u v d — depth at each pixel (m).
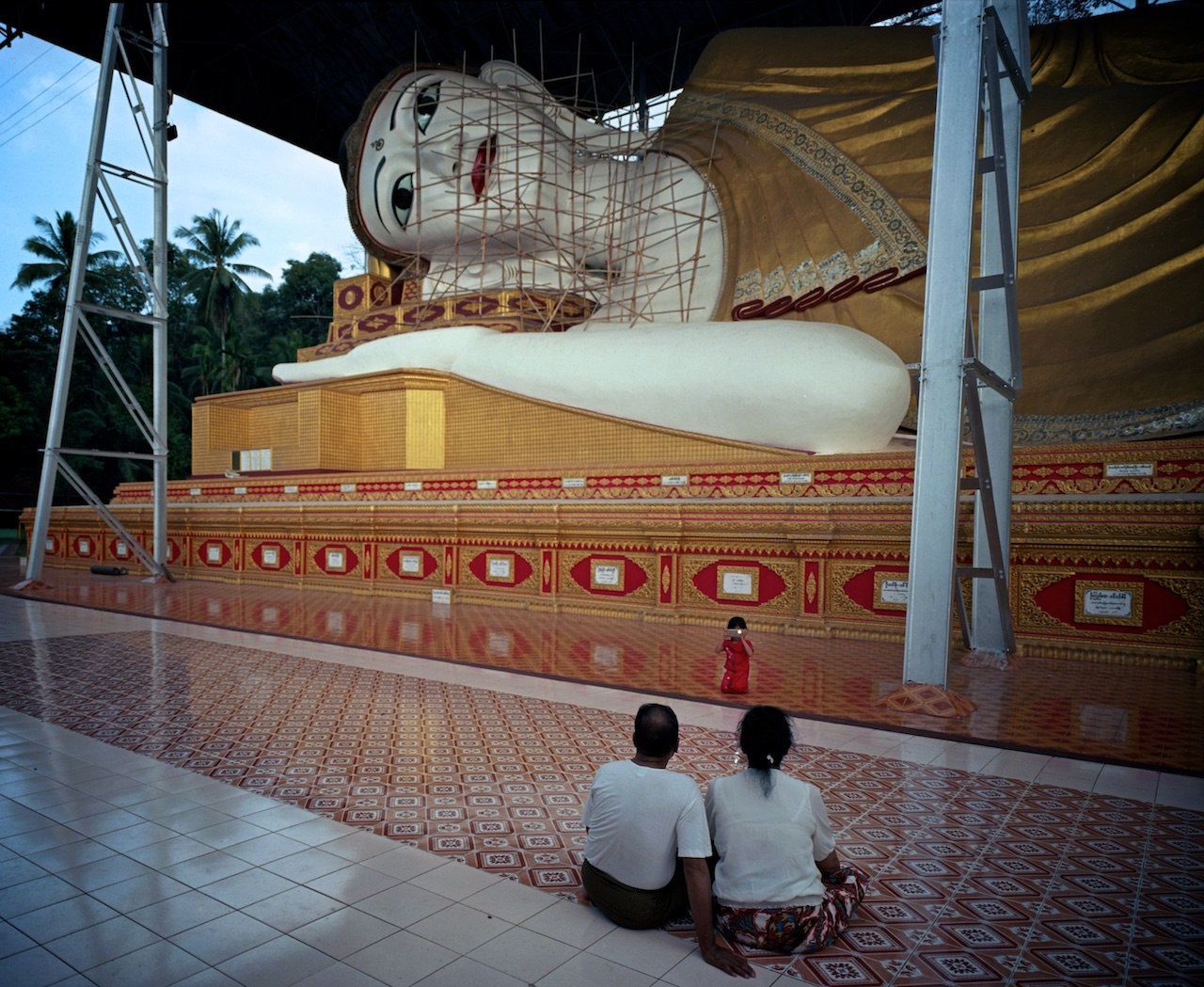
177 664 8.48
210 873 3.68
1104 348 11.29
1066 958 3.02
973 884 3.62
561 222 17.66
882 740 5.86
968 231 6.76
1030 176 12.58
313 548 16.47
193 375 42.06
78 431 35.84
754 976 2.88
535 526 12.99
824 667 8.43
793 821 3.10
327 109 30.27
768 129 15.64
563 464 14.15
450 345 16.03
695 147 16.42
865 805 4.58
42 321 36.97
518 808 4.49
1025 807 4.56
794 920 2.99
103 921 3.24
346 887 3.54
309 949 3.03
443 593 14.18
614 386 13.19
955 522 6.71
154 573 17.61
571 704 6.83
